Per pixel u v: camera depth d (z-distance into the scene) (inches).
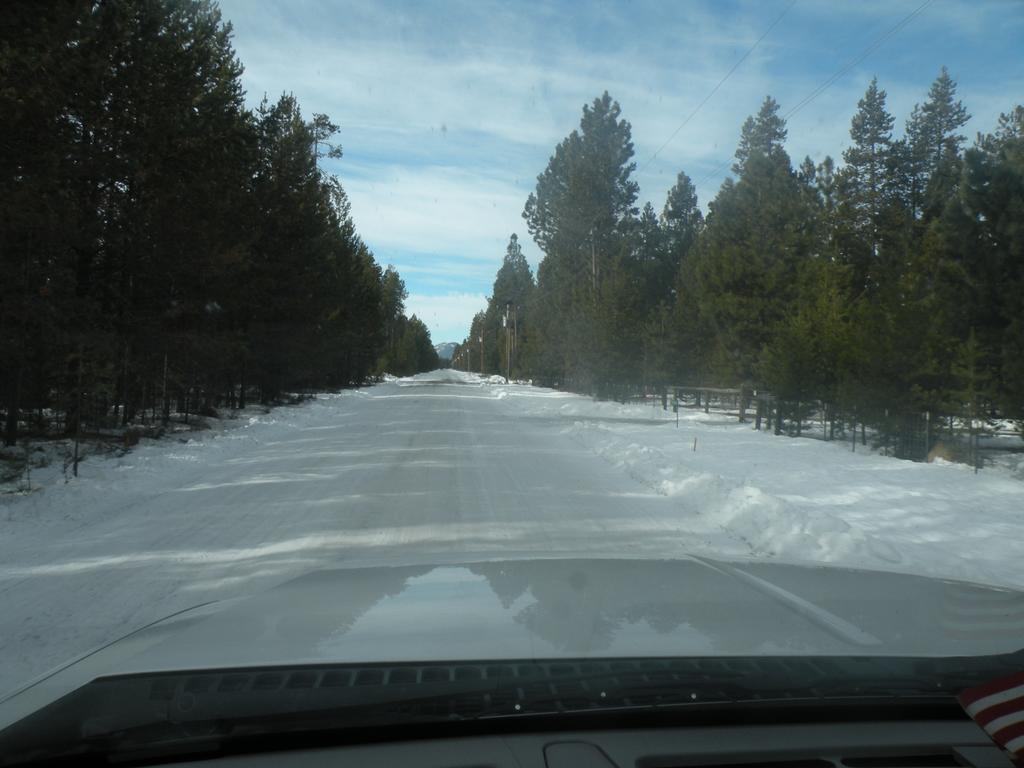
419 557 151.6
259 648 86.2
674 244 2123.5
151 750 73.6
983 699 73.1
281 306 1042.1
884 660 85.2
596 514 355.6
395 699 75.7
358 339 1653.5
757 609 106.4
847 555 271.9
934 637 96.3
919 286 669.9
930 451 620.7
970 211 613.3
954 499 399.9
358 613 101.9
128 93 542.6
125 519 335.9
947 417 621.9
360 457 563.5
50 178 445.7
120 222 593.6
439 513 352.8
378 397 1596.9
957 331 615.8
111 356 580.4
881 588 124.0
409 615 100.7
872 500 397.1
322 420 948.0
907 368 621.6
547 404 1294.3
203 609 115.5
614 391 1473.9
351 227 1651.1
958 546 298.4
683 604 108.5
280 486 429.1
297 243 1064.8
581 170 1987.0
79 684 82.3
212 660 81.9
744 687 79.1
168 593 224.5
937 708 82.6
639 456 537.6
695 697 78.1
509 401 1434.5
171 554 271.9
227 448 612.1
